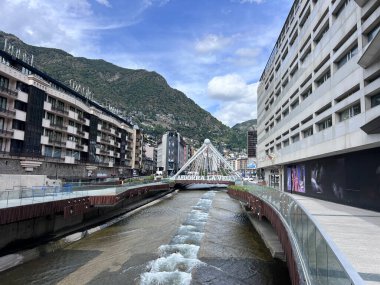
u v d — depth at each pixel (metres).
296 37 38.16
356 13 20.17
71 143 51.16
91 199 28.48
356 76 20.05
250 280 16.11
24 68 43.50
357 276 3.36
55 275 16.53
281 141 43.91
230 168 85.94
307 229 7.29
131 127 91.75
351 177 22.08
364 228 12.47
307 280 6.99
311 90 31.55
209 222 33.03
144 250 21.58
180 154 160.50
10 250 18.70
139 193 44.59
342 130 21.36
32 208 19.38
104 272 17.14
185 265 18.41
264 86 61.88
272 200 18.94
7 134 36.28
